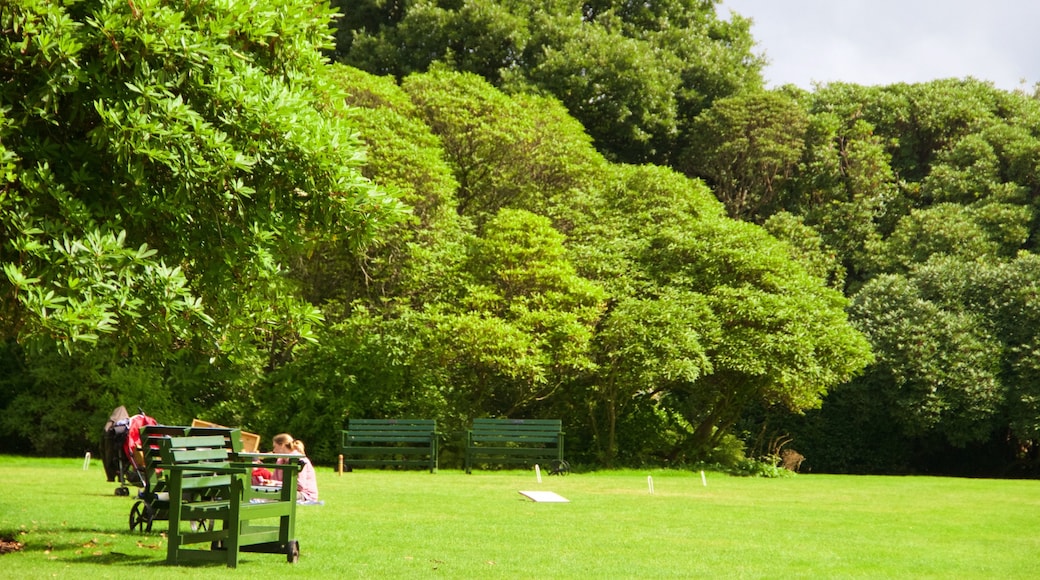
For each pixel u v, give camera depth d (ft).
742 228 74.49
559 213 79.71
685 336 65.00
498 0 110.32
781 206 114.32
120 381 70.08
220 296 27.68
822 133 112.57
